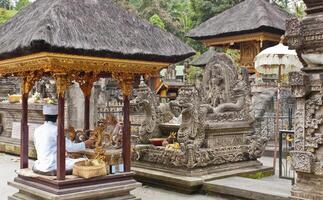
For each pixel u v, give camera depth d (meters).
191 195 8.23
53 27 5.77
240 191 7.61
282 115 16.36
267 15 21.83
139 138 10.04
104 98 19.73
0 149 15.34
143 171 9.09
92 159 6.75
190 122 8.82
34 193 6.43
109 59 6.23
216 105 10.17
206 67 10.66
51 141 6.69
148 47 6.57
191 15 37.56
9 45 6.10
